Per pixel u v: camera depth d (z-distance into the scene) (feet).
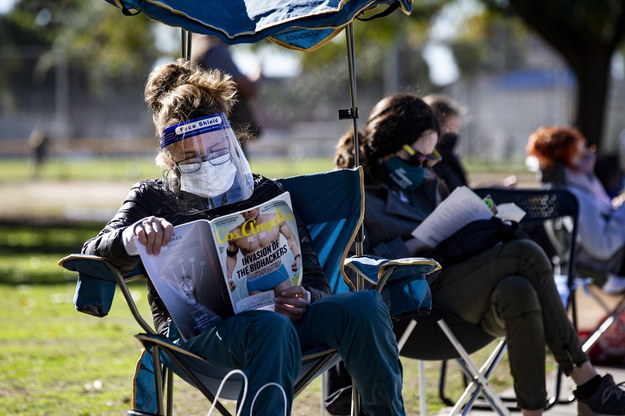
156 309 17.01
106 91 188.85
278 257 16.47
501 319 19.69
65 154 205.57
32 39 268.62
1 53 231.50
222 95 16.90
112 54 141.59
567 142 28.84
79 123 189.06
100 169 198.08
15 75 194.18
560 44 81.76
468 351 20.88
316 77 177.17
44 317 41.04
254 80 40.52
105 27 129.59
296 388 15.98
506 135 172.24
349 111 17.75
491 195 23.38
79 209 102.53
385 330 15.79
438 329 20.39
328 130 177.68
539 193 23.38
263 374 14.65
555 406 25.70
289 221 16.72
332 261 17.98
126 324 39.45
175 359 15.40
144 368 15.28
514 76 180.45
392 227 20.85
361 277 17.24
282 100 178.60
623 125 151.33
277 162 191.01
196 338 15.76
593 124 81.87
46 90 192.95
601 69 81.71
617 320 30.32
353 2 16.38
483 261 20.02
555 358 20.26
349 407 20.74
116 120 187.62
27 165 228.22
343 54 134.10
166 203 16.74
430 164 21.65
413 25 102.99
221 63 39.58
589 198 27.43
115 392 27.45
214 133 16.26
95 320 40.40
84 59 191.31
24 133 192.24
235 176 16.47
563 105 169.58
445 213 20.27
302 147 178.19
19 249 69.77
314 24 16.17
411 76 171.12
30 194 126.72
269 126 177.78
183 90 16.48
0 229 84.28
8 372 29.94
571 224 25.66
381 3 17.71
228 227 16.06
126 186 145.38
